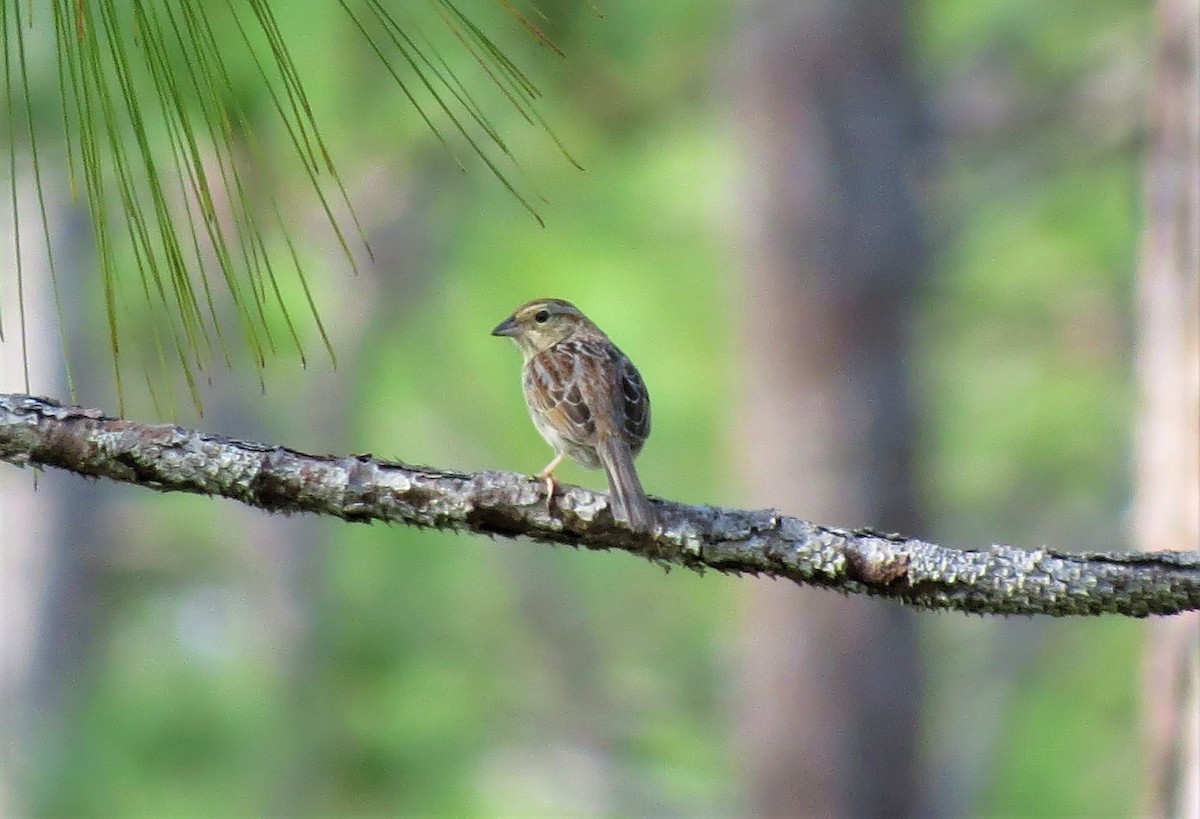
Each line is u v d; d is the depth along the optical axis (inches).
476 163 634.8
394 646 539.2
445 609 600.7
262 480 201.2
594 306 722.2
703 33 593.0
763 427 560.7
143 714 496.7
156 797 485.1
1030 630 747.4
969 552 202.8
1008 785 728.3
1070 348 775.7
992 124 658.8
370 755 502.9
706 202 706.8
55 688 677.9
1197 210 371.9
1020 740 737.6
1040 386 793.6
